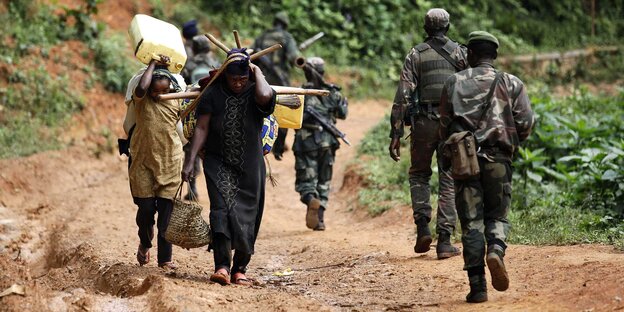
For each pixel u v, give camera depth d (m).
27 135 29.61
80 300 12.19
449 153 12.24
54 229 21.45
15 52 33.28
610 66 54.84
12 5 35.38
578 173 21.69
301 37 47.56
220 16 46.25
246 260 13.80
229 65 13.29
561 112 29.70
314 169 21.20
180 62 14.34
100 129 31.86
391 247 17.98
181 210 13.42
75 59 34.59
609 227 17.30
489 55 12.66
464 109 12.34
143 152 14.35
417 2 53.53
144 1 42.94
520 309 11.62
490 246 12.02
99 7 40.69
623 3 63.38
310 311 11.86
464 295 13.06
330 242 19.31
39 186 25.83
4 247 19.92
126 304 12.20
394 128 16.11
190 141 13.91
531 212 19.11
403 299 13.19
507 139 12.24
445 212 16.11
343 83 45.22
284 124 15.43
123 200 24.64
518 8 60.28
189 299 11.88
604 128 25.69
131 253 17.41
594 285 12.12
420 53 16.20
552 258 14.63
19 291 12.15
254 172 13.55
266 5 48.34
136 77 14.51
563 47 57.44
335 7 49.81
